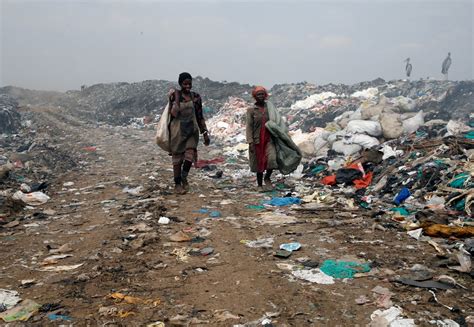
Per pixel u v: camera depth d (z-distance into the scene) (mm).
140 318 2906
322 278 3490
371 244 4289
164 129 6668
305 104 19844
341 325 2789
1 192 6809
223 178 8734
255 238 4566
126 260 4000
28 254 4285
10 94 34875
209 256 4074
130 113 25172
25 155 10086
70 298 3229
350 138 10164
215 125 18062
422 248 4164
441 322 2758
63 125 18344
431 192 6020
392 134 10234
